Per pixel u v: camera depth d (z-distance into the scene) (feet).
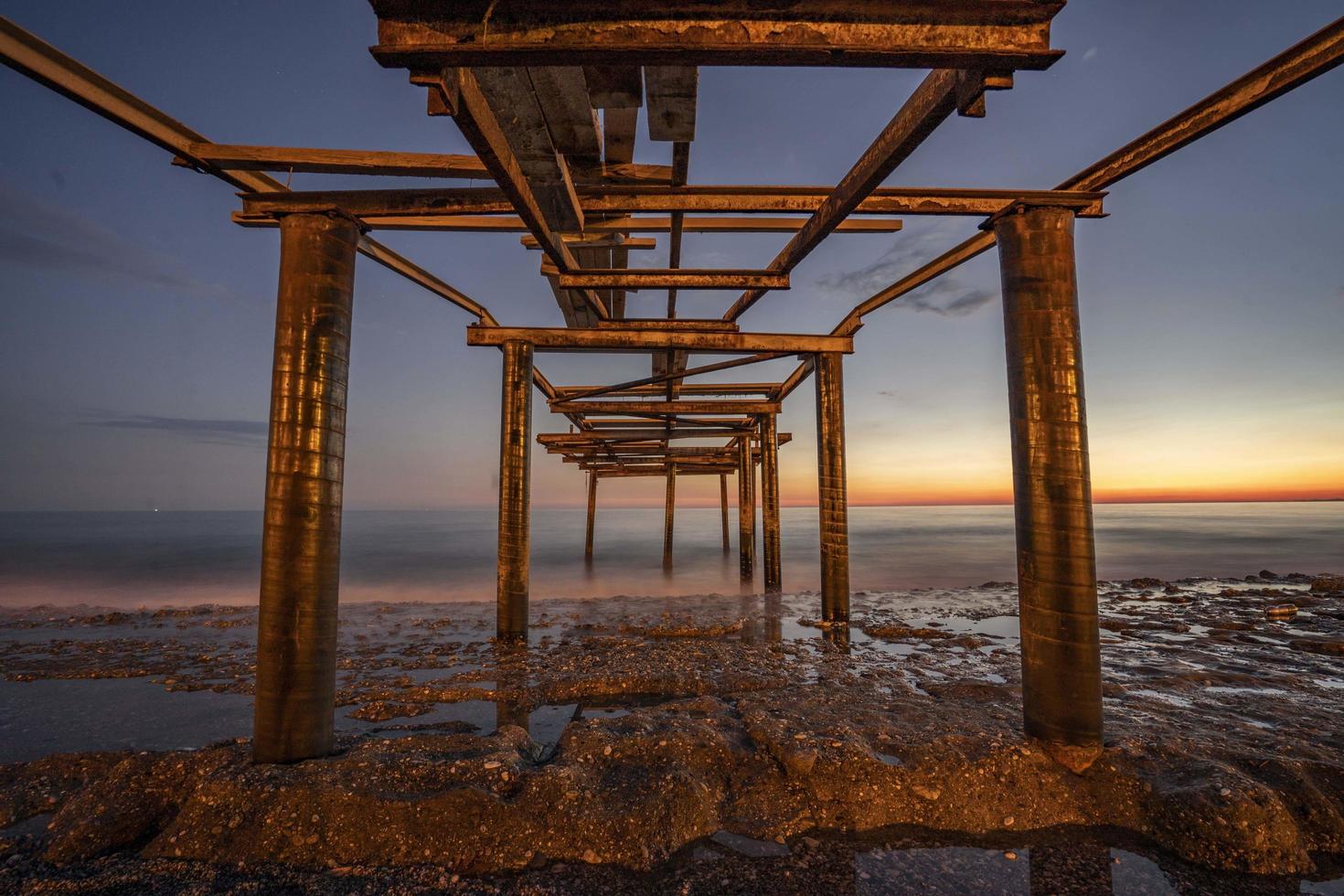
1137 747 13.19
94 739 17.22
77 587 58.80
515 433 27.25
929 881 10.30
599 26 8.14
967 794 12.23
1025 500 13.76
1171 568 70.38
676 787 12.00
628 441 55.72
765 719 14.94
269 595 13.06
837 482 30.55
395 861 10.76
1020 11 8.07
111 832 11.43
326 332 13.73
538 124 12.64
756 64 8.48
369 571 73.67
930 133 10.53
